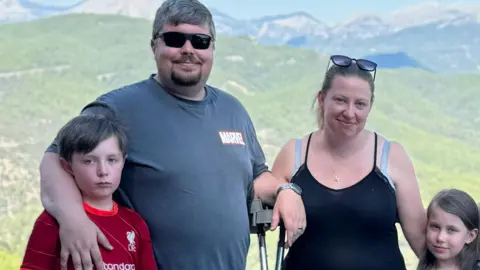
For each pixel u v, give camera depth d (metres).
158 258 2.16
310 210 2.43
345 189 2.42
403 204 2.46
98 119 2.04
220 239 2.22
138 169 2.17
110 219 2.04
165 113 2.23
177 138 2.21
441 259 2.47
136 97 2.23
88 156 1.99
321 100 2.54
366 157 2.47
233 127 2.38
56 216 1.95
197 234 2.18
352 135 2.43
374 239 2.41
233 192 2.28
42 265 1.92
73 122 2.03
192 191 2.18
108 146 2.01
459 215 2.42
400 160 2.47
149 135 2.19
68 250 1.92
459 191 2.51
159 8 2.28
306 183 2.47
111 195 2.09
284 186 2.42
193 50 2.21
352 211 2.40
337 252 2.39
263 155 2.57
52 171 2.04
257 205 2.46
